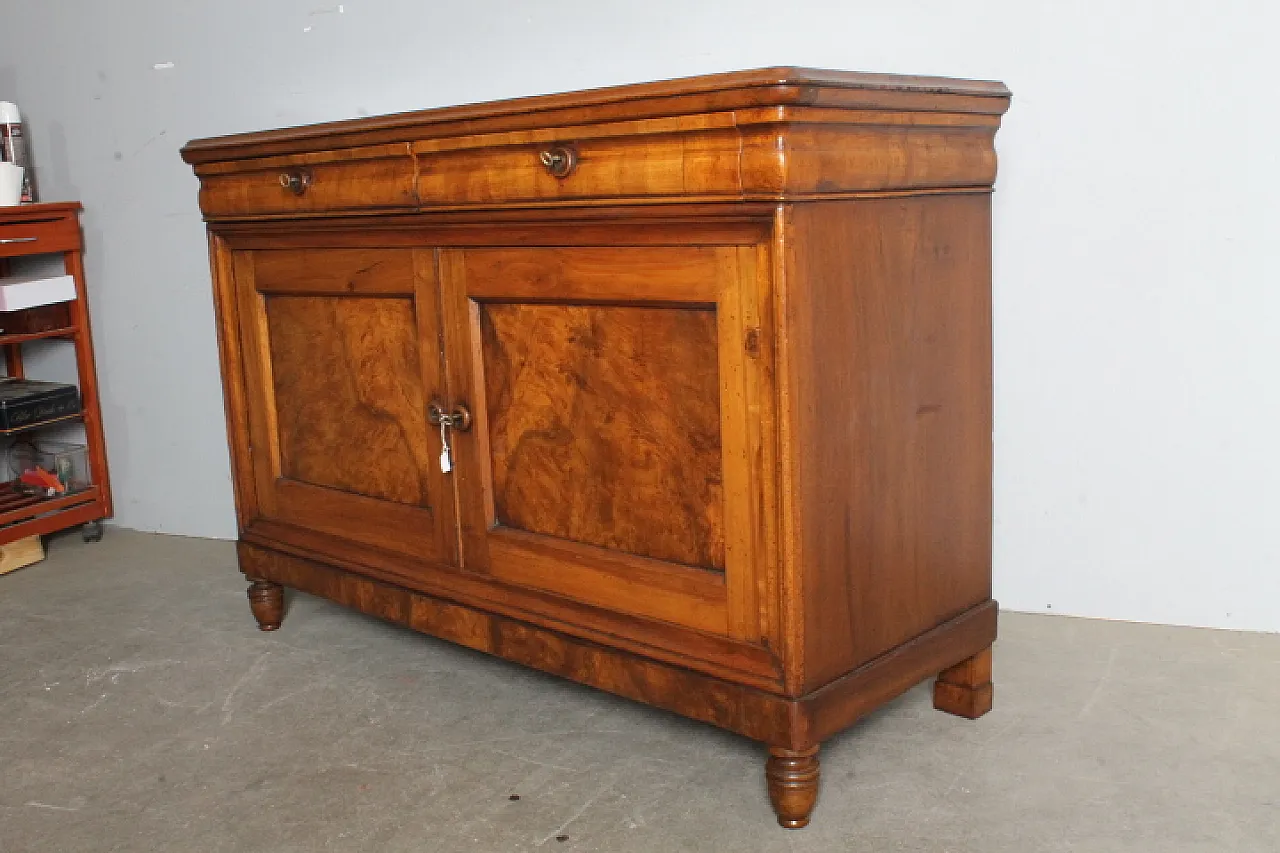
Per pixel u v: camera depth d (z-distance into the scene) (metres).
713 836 1.63
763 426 1.57
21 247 3.00
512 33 2.62
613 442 1.78
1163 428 2.19
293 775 1.86
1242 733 1.85
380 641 2.41
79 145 3.20
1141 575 2.26
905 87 1.60
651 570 1.76
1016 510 2.34
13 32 3.23
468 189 1.83
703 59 2.42
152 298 3.17
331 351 2.20
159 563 3.01
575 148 1.68
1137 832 1.60
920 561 1.80
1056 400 2.27
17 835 1.71
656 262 1.65
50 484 3.14
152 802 1.79
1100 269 2.18
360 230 2.06
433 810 1.73
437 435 2.03
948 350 1.80
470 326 1.92
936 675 1.98
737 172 1.51
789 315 1.51
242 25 2.93
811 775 1.64
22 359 3.42
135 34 3.05
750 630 1.65
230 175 2.26
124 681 2.25
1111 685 2.03
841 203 1.57
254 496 2.44
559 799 1.75
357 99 2.84
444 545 2.06
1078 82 2.14
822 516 1.61
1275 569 2.16
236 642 2.44
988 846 1.58
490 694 2.13
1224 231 2.08
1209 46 2.04
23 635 2.52
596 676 1.86
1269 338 2.08
